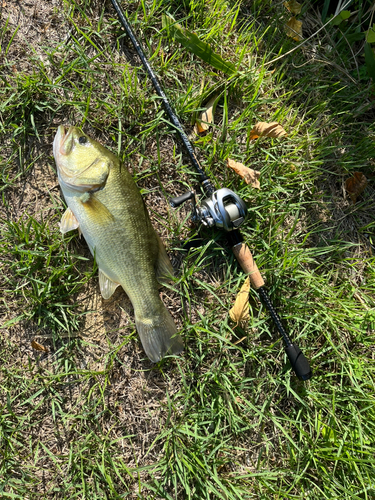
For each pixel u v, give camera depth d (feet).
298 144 2.02
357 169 2.11
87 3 1.87
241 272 1.85
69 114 1.85
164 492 1.72
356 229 2.08
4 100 1.78
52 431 1.75
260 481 1.79
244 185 1.91
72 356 1.78
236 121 1.93
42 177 1.82
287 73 2.07
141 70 1.91
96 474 1.71
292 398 1.90
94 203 1.58
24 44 1.84
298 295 1.92
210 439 1.78
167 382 1.82
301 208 1.98
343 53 2.13
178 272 1.87
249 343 1.88
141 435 1.79
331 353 1.93
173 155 1.88
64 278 1.79
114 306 1.82
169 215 1.88
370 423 1.86
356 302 1.98
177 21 1.88
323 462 1.84
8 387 1.73
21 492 1.68
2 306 1.77
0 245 1.76
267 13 2.07
